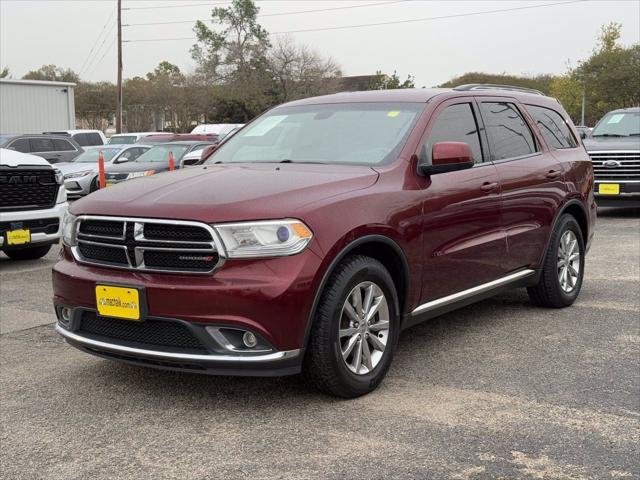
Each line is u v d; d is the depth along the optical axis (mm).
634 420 3668
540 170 5688
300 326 3625
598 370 4465
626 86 49750
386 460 3227
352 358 3975
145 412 3842
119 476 3119
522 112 5879
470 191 4789
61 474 3146
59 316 4230
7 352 4984
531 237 5562
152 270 3703
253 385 4223
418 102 4891
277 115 5414
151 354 3699
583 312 5953
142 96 57531
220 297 3531
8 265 8797
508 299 6477
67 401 4016
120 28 45406
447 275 4617
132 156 18281
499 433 3510
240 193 3789
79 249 4062
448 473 3098
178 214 3652
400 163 4383
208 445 3416
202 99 58469
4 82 30547
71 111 33156
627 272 7633
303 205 3725
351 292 3875
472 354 4812
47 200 8523
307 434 3521
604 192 12273
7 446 3443
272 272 3566
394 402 3939
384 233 4043
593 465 3170
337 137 4789
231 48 64812
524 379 4305
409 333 5352
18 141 20141
